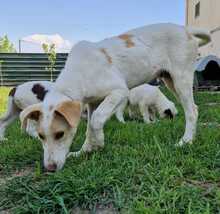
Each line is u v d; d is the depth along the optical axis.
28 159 0.71
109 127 0.98
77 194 0.49
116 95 0.67
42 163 0.67
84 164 0.62
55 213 0.47
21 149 0.77
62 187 0.51
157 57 0.74
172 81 0.78
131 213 0.44
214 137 0.77
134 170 0.57
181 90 0.76
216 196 0.47
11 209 0.50
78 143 0.80
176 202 0.46
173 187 0.51
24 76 3.37
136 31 0.75
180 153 0.67
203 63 2.60
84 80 0.66
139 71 0.72
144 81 0.75
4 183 0.59
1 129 0.94
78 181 0.52
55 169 0.58
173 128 0.90
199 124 1.00
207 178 0.55
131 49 0.71
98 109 0.67
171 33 0.75
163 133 0.85
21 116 0.58
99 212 0.47
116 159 0.63
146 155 0.65
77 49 0.68
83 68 0.66
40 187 0.53
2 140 0.91
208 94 2.09
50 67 3.36
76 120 0.56
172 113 1.25
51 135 0.58
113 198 0.49
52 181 0.53
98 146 0.70
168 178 0.53
